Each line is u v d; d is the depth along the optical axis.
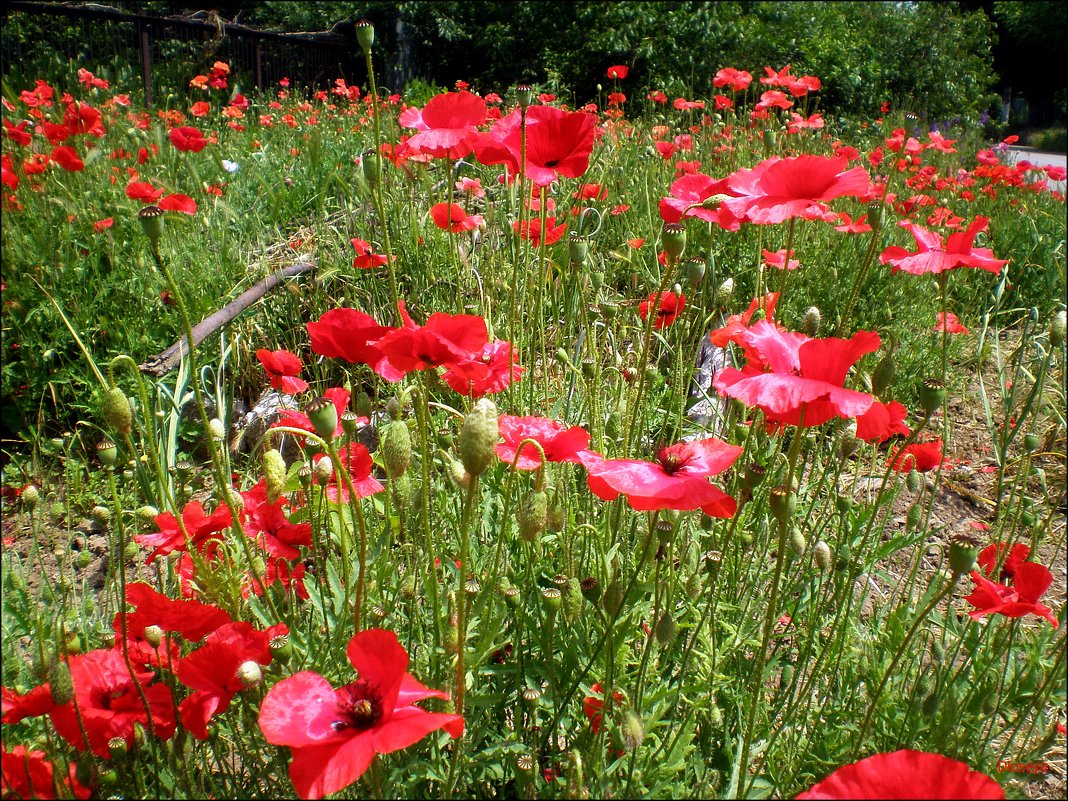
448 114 2.56
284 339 4.51
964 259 2.64
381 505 2.48
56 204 5.04
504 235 4.01
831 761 2.01
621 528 2.36
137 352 4.47
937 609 2.98
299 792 1.32
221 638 1.66
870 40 16.88
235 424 4.17
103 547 3.37
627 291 4.74
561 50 15.85
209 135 7.89
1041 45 31.19
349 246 4.76
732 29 14.61
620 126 7.29
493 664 2.01
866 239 5.20
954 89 16.81
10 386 4.34
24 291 4.38
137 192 4.80
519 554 2.36
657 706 1.83
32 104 7.21
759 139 6.77
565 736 2.01
